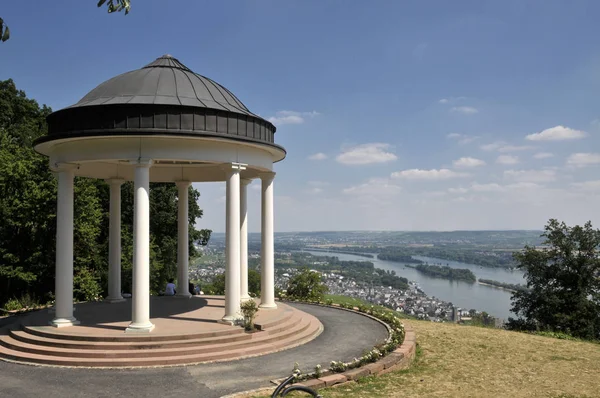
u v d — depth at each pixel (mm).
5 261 39031
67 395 13641
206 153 19422
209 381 14859
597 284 50594
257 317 21859
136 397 13492
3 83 50844
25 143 47000
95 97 20391
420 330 26375
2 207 38188
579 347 23500
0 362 16922
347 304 30734
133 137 18469
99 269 44531
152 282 54375
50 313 22922
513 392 15445
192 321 20734
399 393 14578
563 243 51031
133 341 17469
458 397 14523
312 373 15383
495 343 23516
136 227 18531
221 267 147125
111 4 8000
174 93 20297
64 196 20219
